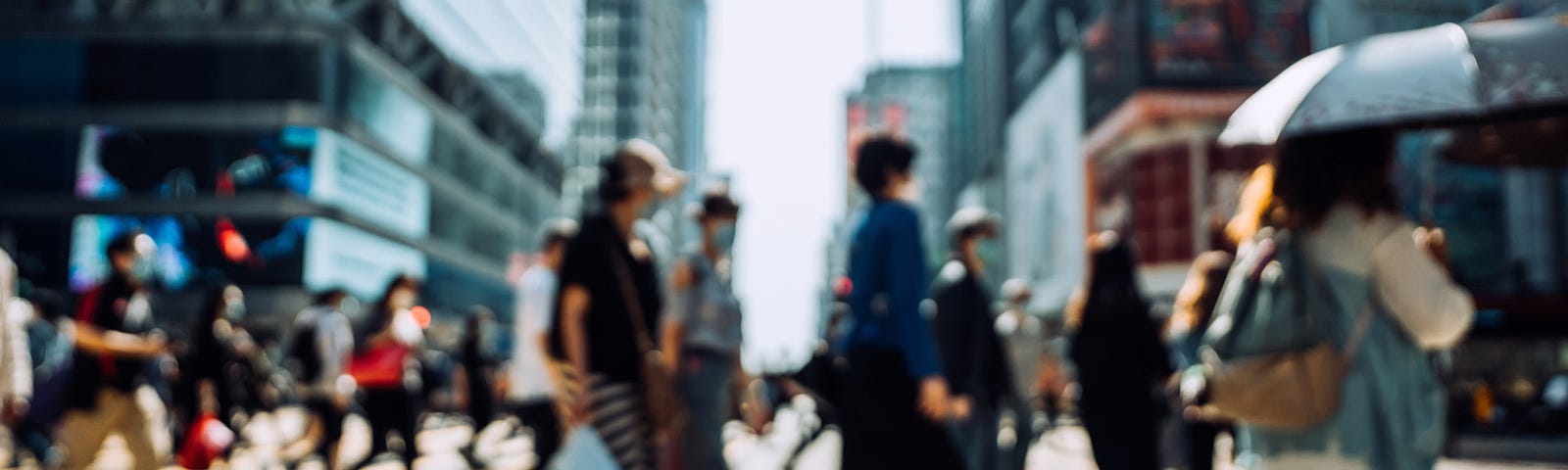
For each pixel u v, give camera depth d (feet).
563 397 14.40
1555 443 57.62
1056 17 237.04
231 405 29.96
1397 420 9.68
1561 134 15.47
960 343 21.58
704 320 20.77
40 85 190.29
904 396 15.29
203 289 181.37
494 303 269.23
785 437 59.77
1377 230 9.89
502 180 272.31
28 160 189.67
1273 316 10.02
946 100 545.03
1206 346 10.56
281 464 37.83
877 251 15.48
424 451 49.39
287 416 77.82
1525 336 62.54
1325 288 9.98
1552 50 10.33
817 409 16.97
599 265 14.47
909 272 15.25
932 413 15.05
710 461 20.48
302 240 180.65
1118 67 187.83
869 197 16.21
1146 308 22.72
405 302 31.71
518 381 26.40
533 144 297.12
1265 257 10.28
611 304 14.44
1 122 189.37
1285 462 10.09
